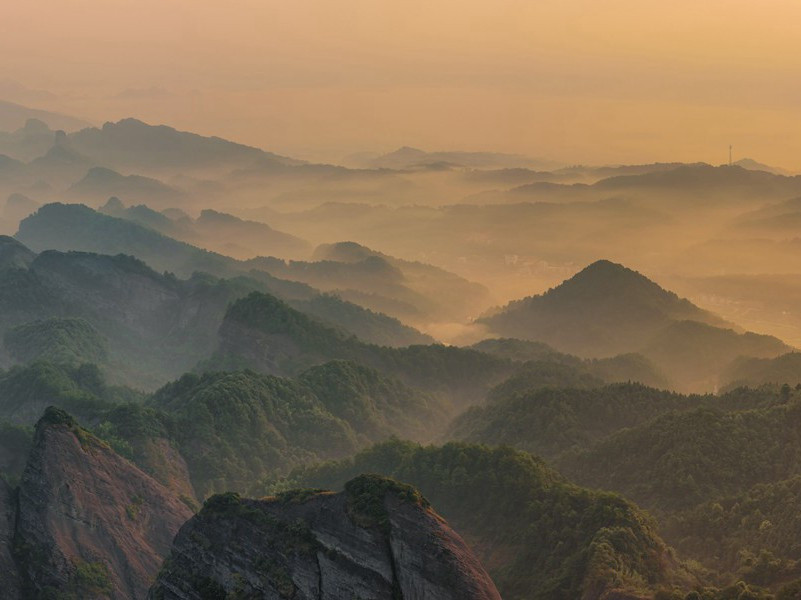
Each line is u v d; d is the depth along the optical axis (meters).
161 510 148.62
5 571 128.25
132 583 134.50
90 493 139.50
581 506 142.25
